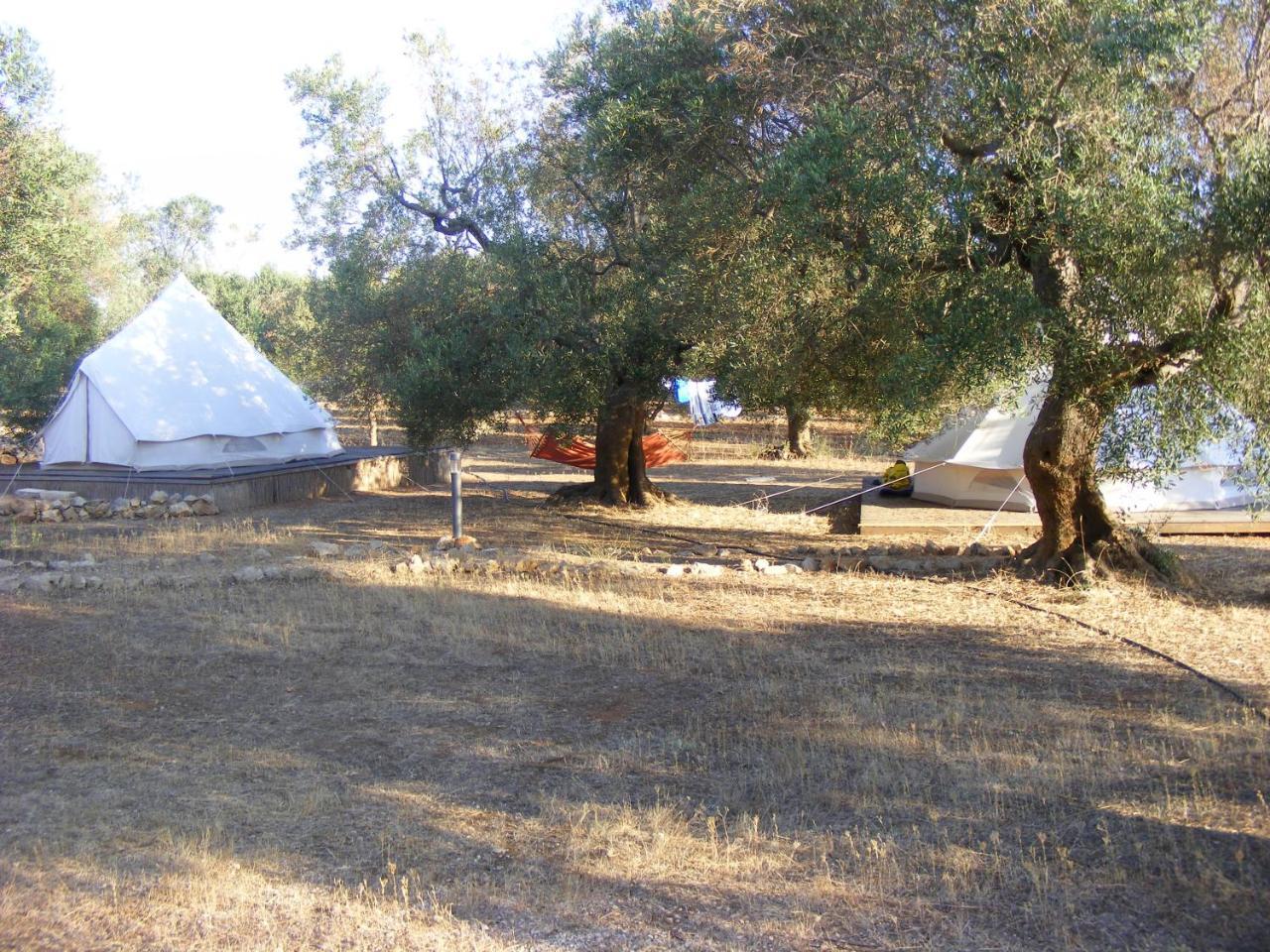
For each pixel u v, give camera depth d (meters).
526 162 15.20
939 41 8.16
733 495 18.69
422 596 9.20
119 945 3.55
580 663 7.18
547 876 4.05
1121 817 4.54
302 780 5.07
